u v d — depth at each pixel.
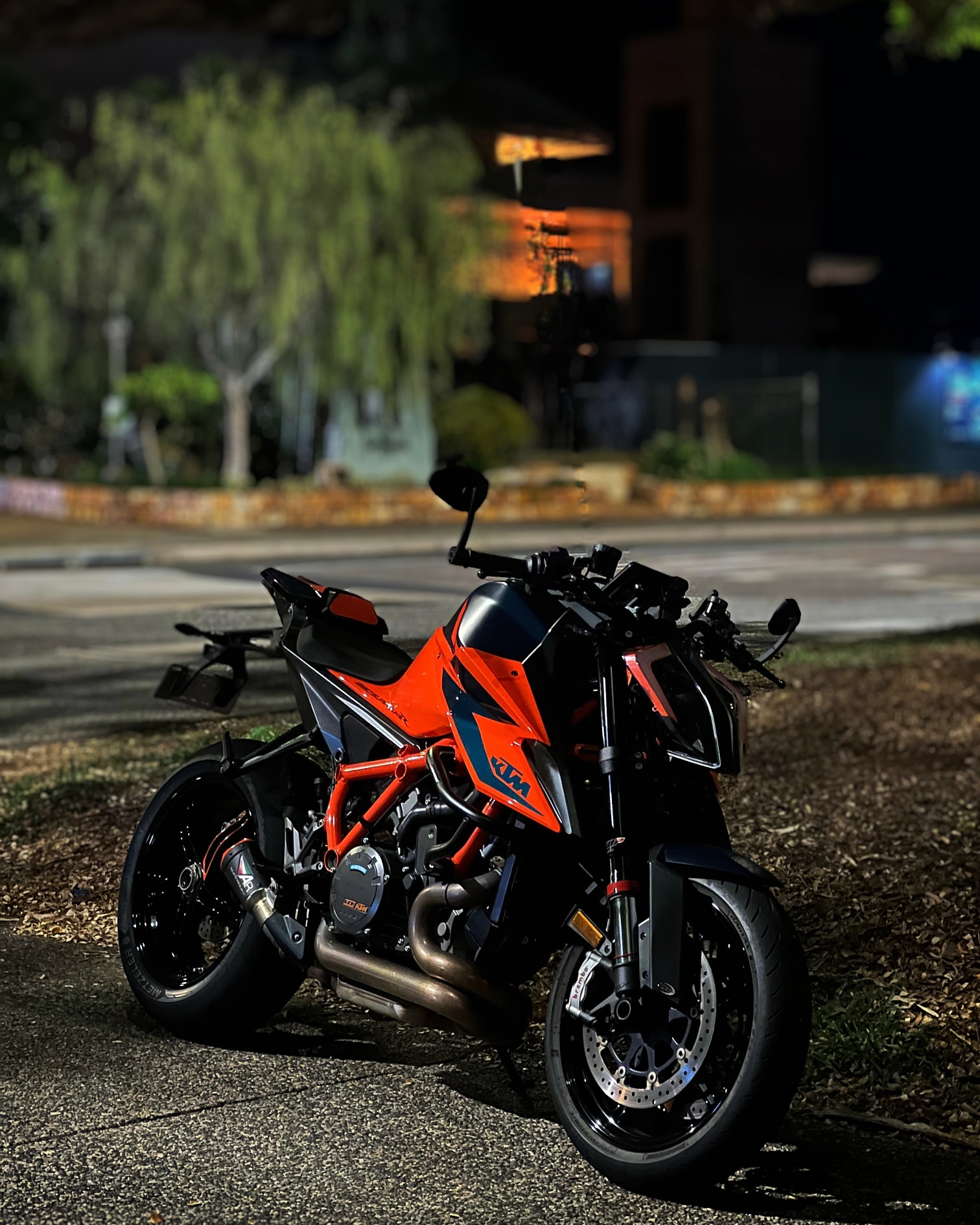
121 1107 4.57
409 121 35.38
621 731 4.15
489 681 4.29
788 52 47.47
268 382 32.75
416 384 30.64
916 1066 4.73
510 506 30.66
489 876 4.28
